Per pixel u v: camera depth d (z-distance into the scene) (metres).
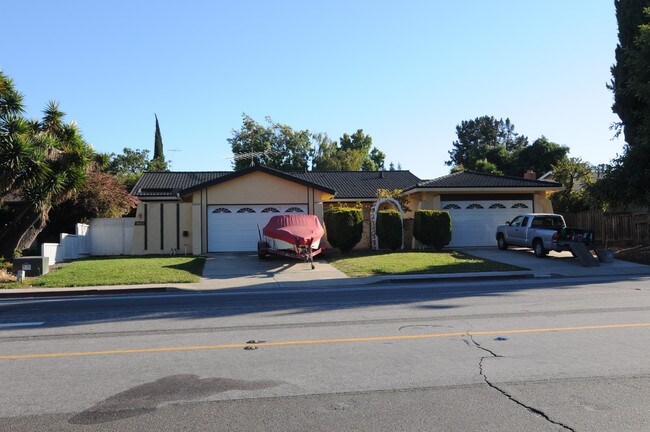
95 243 26.67
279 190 26.70
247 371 6.51
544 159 56.47
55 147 21.30
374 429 4.70
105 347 7.86
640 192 22.19
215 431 4.69
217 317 10.34
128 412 5.17
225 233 26.27
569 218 29.03
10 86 20.62
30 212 21.11
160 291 15.62
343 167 63.34
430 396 5.52
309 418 4.96
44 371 6.61
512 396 5.48
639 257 22.08
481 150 80.25
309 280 17.41
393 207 28.53
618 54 27.08
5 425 4.88
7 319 10.48
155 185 36.34
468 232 27.77
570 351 7.22
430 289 14.86
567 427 4.70
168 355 7.33
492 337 8.12
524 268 19.77
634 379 6.00
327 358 7.05
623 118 26.44
